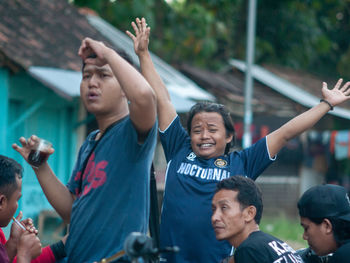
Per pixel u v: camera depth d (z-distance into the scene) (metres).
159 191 20.28
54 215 16.73
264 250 5.87
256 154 7.27
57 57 17.30
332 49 38.94
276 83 29.53
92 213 5.96
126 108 6.45
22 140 6.61
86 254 5.94
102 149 6.18
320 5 35.88
